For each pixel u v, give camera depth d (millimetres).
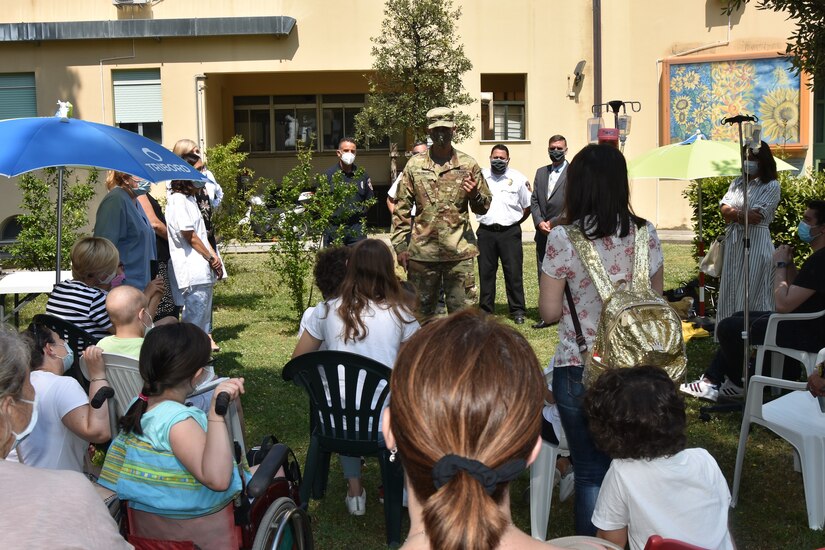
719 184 10078
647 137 20641
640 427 2924
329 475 5137
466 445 1319
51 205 10672
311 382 4211
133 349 4258
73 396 3703
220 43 19281
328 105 23484
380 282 4363
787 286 5750
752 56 19562
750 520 4379
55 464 3699
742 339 6078
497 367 1366
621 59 20562
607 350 3346
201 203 8086
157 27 18750
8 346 2518
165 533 3113
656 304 3359
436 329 1448
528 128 20422
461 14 20000
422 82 18078
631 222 3531
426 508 1289
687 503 2951
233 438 3869
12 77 19031
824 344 5625
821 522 4250
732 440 5512
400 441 1373
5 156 4797
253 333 9086
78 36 18625
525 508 4625
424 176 7375
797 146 19422
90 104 19094
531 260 14977
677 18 20094
